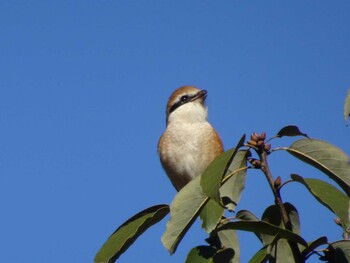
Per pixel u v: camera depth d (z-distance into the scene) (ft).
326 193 19.66
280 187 20.47
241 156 21.94
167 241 20.43
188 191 20.84
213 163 19.72
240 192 22.74
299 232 20.66
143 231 21.25
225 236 22.48
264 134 20.99
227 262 21.07
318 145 20.38
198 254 21.16
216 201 19.31
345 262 19.03
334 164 20.20
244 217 21.47
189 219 20.58
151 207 20.99
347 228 19.20
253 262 19.81
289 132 20.68
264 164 20.77
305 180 20.10
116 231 20.99
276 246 19.65
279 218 21.25
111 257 20.98
